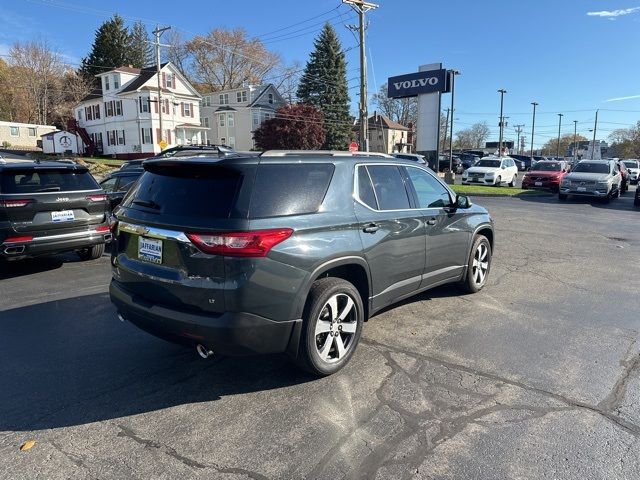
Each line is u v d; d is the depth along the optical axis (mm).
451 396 3469
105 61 67812
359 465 2709
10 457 2781
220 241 3133
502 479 2596
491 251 6316
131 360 4109
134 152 49688
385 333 4680
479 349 4305
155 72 48750
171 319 3309
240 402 3400
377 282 4184
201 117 62906
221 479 2594
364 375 3801
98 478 2602
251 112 56938
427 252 4863
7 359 4129
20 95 63438
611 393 3518
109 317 5211
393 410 3281
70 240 7176
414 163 5023
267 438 2963
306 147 47969
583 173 19156
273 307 3289
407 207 4625
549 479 2594
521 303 5672
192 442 2926
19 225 6688
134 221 3635
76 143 51688
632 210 16094
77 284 6629
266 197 3344
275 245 3258
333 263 3658
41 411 3289
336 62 57344
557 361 4055
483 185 26281
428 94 31828
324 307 3631
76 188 7328
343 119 57500
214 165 3338
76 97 64250
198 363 4039
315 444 2902
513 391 3539
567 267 7590
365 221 3986
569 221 13094
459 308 5453
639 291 6223
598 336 4621
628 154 93688
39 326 4934
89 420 3174
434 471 2656
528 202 18547
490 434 2998
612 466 2699
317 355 3629
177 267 3326
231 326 3150
